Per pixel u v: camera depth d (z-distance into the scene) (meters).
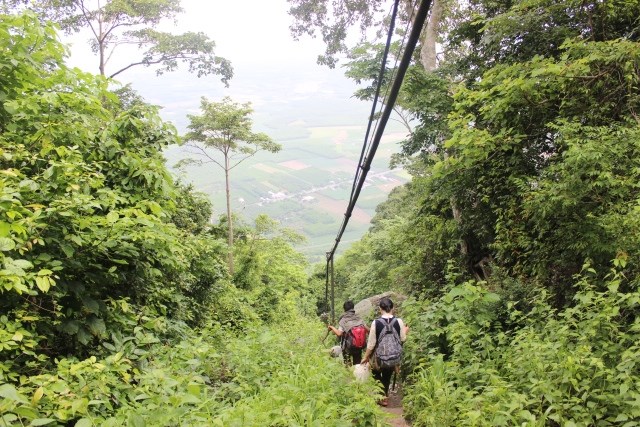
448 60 15.20
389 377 5.73
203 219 16.64
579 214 5.22
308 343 7.30
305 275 36.44
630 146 5.03
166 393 3.13
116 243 4.09
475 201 9.08
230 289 13.20
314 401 3.85
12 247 2.93
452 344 5.57
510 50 8.30
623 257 4.41
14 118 4.52
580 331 4.08
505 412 3.32
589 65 5.91
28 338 3.43
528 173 6.91
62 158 4.17
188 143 26.30
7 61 4.42
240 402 3.94
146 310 4.91
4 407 2.29
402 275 13.95
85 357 4.08
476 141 6.57
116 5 19.38
